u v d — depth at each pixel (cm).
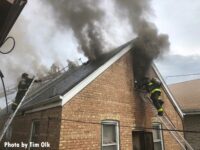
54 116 625
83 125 637
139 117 839
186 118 1177
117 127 746
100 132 682
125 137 755
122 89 819
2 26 336
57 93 665
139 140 823
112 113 742
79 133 619
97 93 716
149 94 862
